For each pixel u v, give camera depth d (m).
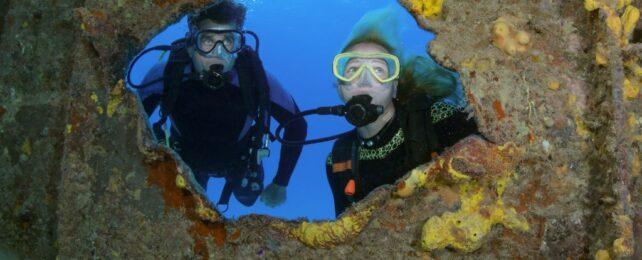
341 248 1.45
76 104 1.63
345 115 2.25
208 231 1.53
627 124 1.38
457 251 1.39
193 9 1.66
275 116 3.67
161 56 3.22
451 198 1.39
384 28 2.40
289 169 3.82
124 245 1.61
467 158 1.34
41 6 1.80
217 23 2.97
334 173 2.55
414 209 1.41
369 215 1.41
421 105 2.17
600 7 1.35
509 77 1.38
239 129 3.20
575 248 1.38
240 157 3.31
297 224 1.51
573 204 1.38
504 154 1.35
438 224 1.35
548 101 1.38
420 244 1.40
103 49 1.59
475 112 1.36
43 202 1.76
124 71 1.69
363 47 2.37
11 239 1.87
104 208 1.63
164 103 2.90
